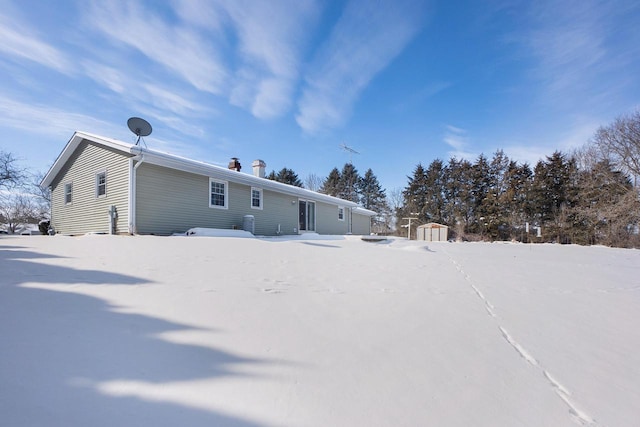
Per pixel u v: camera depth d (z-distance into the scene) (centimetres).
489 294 364
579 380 170
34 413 112
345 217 1938
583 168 2348
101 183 956
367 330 220
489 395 148
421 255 766
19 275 288
